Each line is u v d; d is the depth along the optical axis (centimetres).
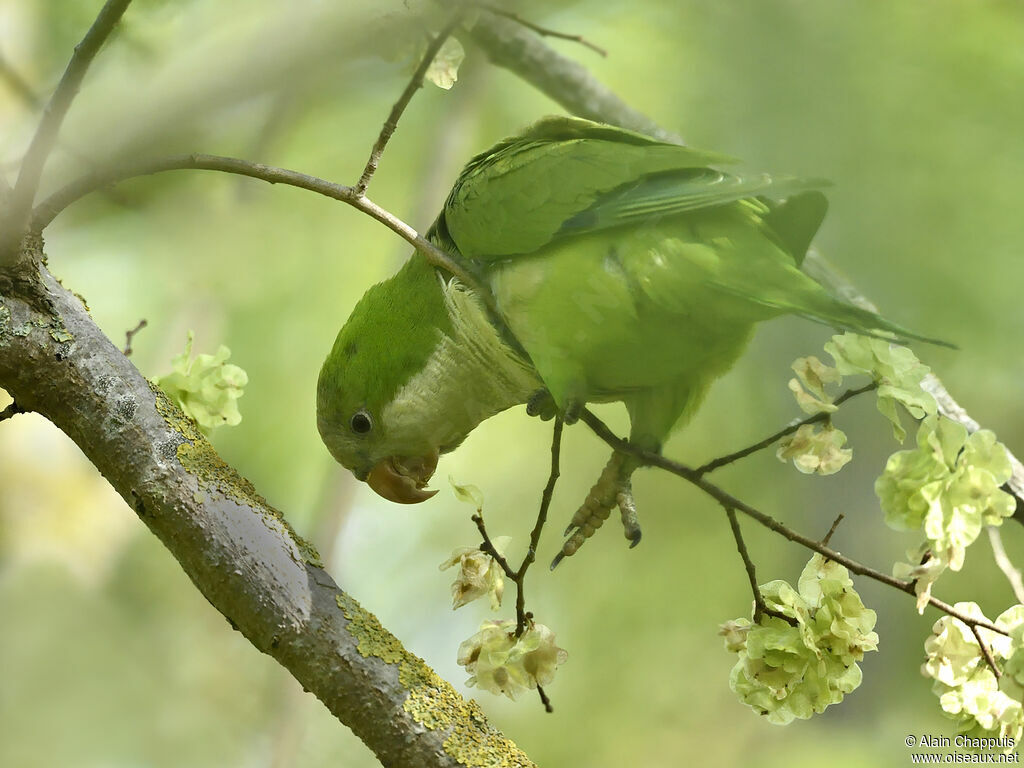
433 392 774
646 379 686
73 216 1181
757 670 557
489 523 1430
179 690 1266
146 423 539
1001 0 1023
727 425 1412
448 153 1163
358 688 517
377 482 806
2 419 545
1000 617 569
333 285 1280
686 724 1398
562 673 1422
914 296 1062
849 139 1003
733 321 632
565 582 1430
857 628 554
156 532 535
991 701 554
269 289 1277
